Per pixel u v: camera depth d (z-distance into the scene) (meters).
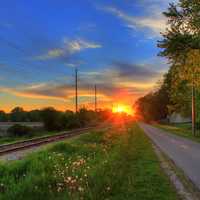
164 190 9.70
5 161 15.41
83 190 7.98
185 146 26.05
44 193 8.01
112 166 11.68
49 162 12.45
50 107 57.06
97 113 111.12
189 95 52.19
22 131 43.84
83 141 28.03
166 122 105.75
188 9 32.50
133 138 33.56
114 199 8.24
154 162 15.84
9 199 7.47
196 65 33.06
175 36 33.50
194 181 11.41
